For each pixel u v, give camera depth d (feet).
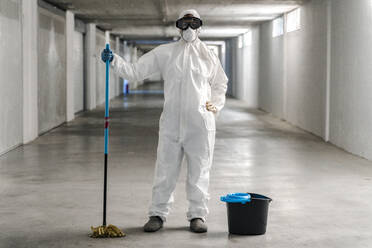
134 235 12.60
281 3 37.81
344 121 27.81
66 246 11.81
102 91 62.49
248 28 61.72
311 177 20.10
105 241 12.16
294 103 40.16
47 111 34.78
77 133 33.88
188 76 12.49
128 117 45.19
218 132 34.76
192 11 12.63
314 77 34.32
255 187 18.26
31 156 24.61
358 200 16.43
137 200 16.20
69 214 14.53
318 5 33.65
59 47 38.50
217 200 16.29
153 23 54.75
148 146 28.17
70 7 39.42
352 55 26.66
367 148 24.44
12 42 26.35
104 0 35.99
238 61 75.61
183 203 15.81
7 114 25.67
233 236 12.60
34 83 30.76
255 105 59.31
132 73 12.70
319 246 11.96
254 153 26.03
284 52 43.96
